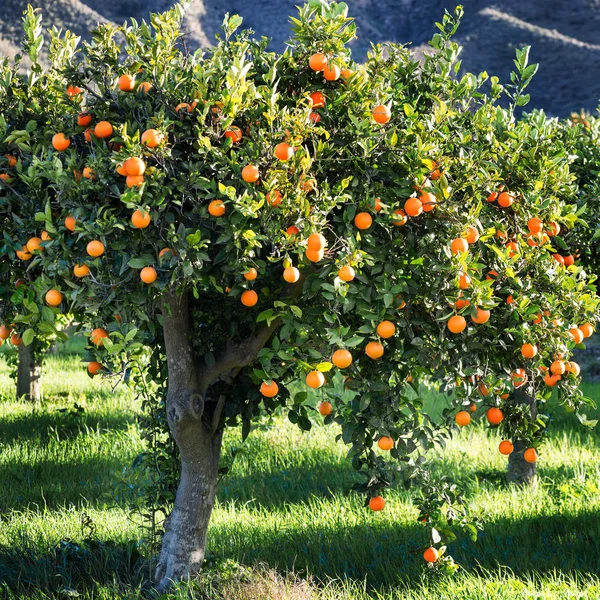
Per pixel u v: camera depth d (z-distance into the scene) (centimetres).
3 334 490
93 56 430
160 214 397
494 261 463
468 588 551
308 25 418
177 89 419
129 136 407
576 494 774
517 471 832
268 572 549
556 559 611
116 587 536
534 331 445
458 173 438
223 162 394
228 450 948
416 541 652
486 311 409
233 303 494
